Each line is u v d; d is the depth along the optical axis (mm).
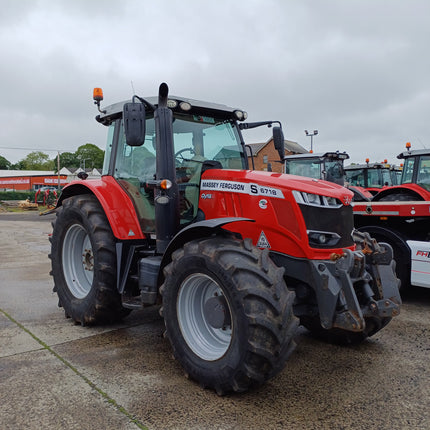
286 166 12898
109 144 4461
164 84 3252
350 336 3604
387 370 3164
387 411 2559
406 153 8094
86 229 4066
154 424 2420
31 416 2508
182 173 3742
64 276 4461
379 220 5543
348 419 2469
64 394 2773
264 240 3213
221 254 2740
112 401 2680
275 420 2459
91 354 3469
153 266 3416
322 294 2881
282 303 2594
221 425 2408
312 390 2836
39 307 4945
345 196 3332
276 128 4207
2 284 6230
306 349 3621
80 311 4125
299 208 3053
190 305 3078
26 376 3043
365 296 3117
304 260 3061
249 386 2686
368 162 14938
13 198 49094
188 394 2773
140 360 3346
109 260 3904
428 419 2465
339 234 3193
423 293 5672
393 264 3352
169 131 3377
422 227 5320
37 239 12547
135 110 3230
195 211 3688
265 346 2525
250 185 3287
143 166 3887
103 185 4172
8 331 4059
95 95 4246
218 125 4102
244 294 2562
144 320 4441
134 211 3947
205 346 2979
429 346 3672
